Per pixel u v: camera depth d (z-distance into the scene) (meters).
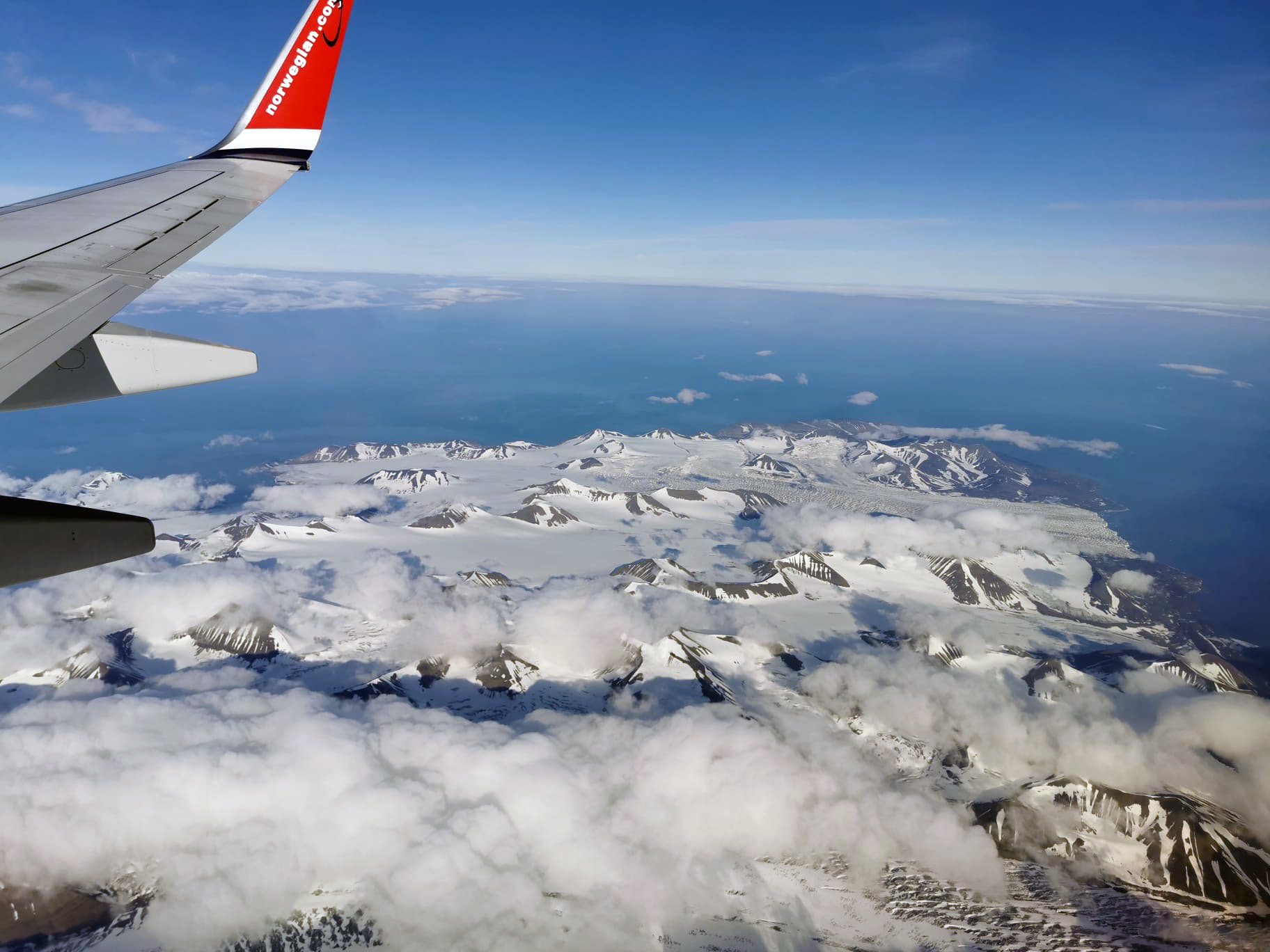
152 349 11.77
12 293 8.80
